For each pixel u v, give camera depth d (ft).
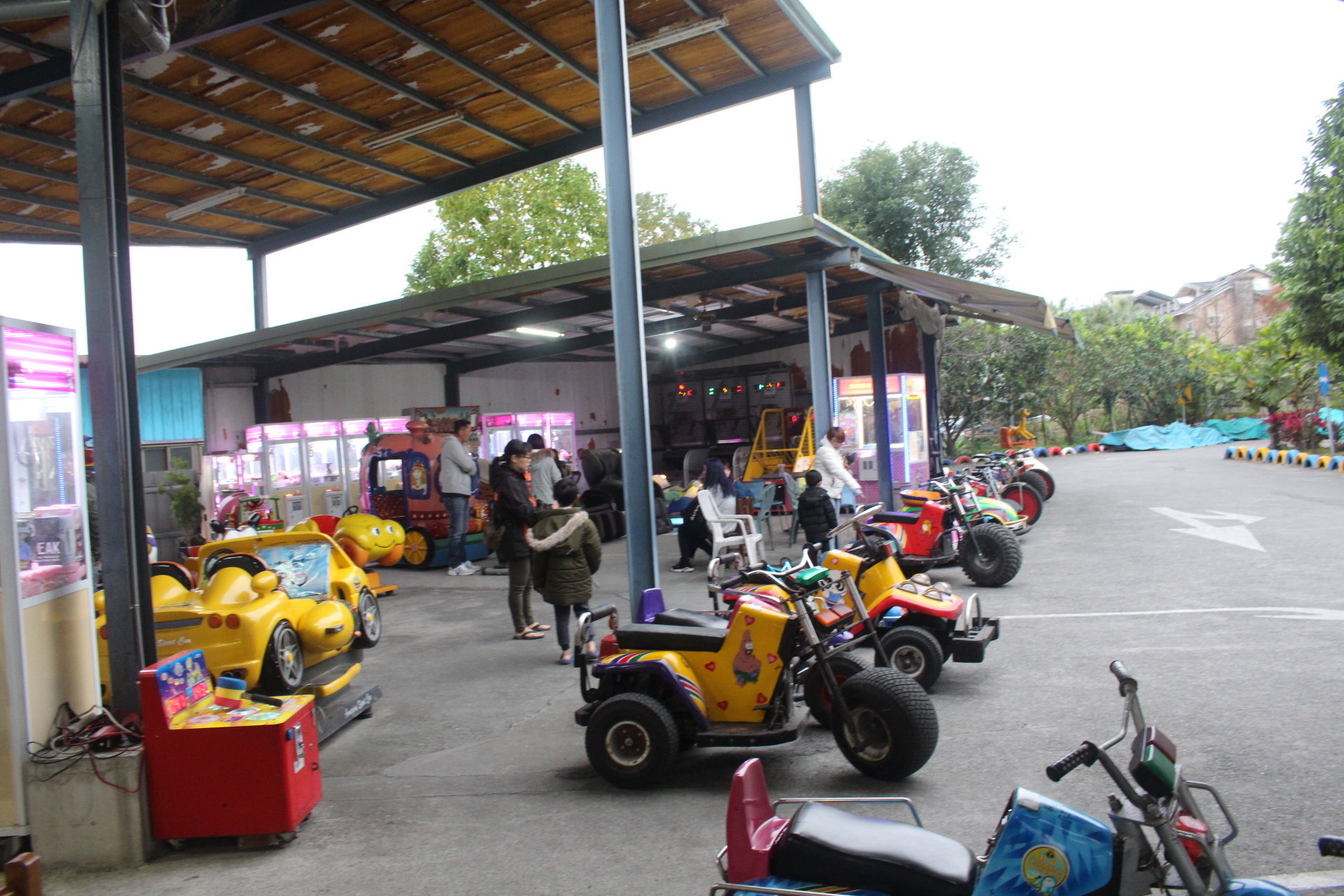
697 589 32.86
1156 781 7.96
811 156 38.55
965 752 15.62
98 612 19.24
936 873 7.93
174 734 13.48
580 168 100.78
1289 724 15.71
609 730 15.16
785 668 15.16
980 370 89.66
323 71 34.37
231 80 34.17
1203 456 81.00
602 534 48.85
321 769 17.10
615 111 24.07
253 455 47.78
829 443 36.76
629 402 24.07
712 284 39.93
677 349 78.02
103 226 14.94
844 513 41.16
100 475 14.87
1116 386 105.91
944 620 19.54
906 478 48.80
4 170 38.52
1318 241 58.65
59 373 14.69
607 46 24.06
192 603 18.35
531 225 96.22
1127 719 8.55
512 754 17.39
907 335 65.62
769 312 51.62
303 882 12.35
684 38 33.94
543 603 33.09
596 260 36.01
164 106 35.42
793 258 38.19
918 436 50.11
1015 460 52.49
